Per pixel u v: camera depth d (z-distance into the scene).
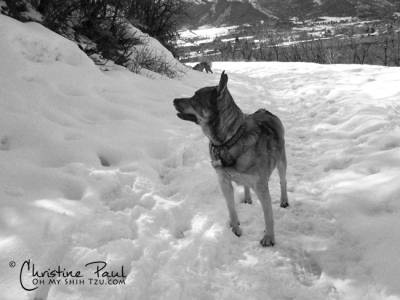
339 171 5.53
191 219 4.23
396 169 4.98
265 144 3.87
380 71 13.90
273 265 3.54
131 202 4.28
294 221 4.31
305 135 7.42
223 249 3.73
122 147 5.43
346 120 7.84
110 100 7.18
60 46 7.46
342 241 3.85
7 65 6.19
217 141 3.77
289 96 11.09
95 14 10.26
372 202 4.29
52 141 4.93
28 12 8.50
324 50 33.84
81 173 4.43
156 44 13.59
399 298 2.92
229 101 3.66
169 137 6.20
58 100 6.23
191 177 5.16
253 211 4.61
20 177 4.11
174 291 2.97
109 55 10.02
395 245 3.48
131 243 3.44
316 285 3.28
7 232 3.21
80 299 2.73
